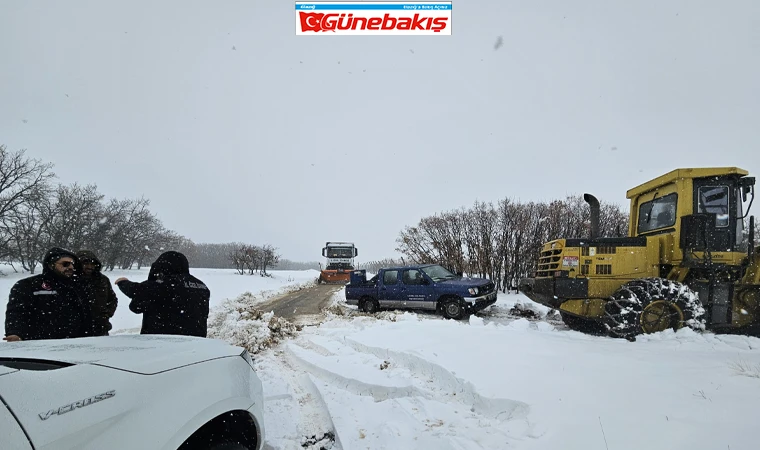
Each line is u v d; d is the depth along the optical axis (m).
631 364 3.78
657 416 2.63
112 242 30.56
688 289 5.43
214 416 1.79
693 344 4.63
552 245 6.86
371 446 2.85
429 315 9.41
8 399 1.25
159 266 3.31
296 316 10.20
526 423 2.86
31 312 2.94
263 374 4.82
